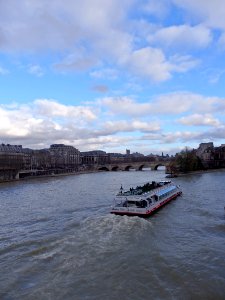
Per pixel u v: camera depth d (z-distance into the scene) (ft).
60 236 182.39
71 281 120.67
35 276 127.34
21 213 287.07
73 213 270.26
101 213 257.96
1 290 116.88
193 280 120.78
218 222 215.51
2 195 464.65
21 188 578.25
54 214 271.49
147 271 127.95
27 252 155.43
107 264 135.13
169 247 159.74
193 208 273.75
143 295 109.91
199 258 143.13
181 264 135.44
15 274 130.31
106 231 185.68
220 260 140.67
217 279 121.39
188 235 183.73
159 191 295.07
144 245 159.02
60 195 425.28
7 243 181.27
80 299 107.86
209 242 168.66
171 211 262.88
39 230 211.00
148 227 196.54
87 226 201.46
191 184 515.09
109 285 117.08
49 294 111.55
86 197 384.68
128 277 122.93
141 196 244.01
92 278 122.62
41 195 437.99
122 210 237.66
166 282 119.34
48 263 139.13
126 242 163.43
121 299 107.34
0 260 148.97
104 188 509.35
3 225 234.79
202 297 108.78
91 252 149.48
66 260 140.97
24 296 111.14
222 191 400.47
